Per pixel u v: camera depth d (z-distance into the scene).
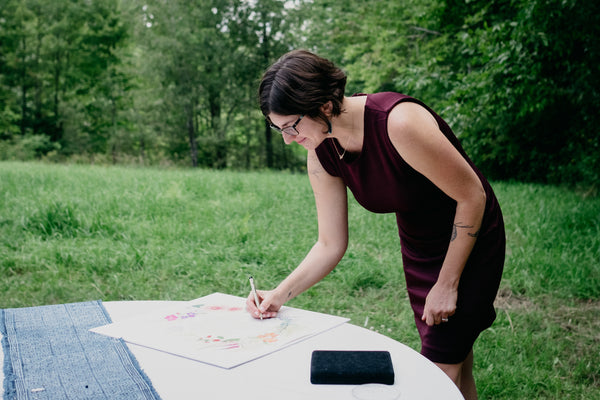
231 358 1.38
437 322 1.80
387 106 1.66
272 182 10.88
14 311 1.77
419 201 1.80
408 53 15.67
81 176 10.49
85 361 1.35
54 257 5.07
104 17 31.39
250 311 1.77
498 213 1.90
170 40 28.97
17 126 31.67
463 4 11.19
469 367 2.09
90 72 31.95
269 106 1.60
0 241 5.58
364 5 18.64
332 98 1.59
